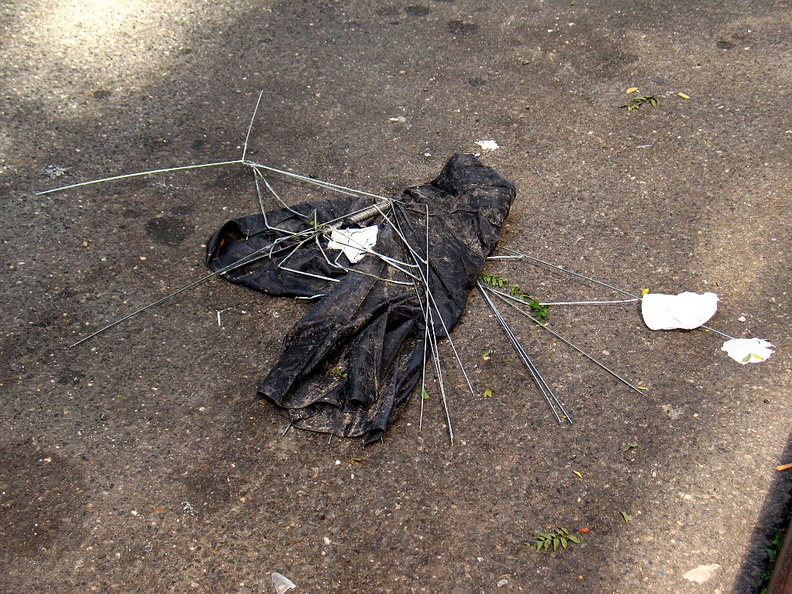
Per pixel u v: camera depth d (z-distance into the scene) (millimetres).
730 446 1250
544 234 1557
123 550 1145
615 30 2090
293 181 1654
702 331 1400
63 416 1273
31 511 1176
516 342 1374
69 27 2025
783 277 1479
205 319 1406
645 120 1816
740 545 1155
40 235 1523
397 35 2068
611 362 1356
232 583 1119
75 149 1701
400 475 1218
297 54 1991
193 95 1853
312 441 1253
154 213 1577
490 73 1949
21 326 1383
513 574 1129
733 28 2092
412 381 1313
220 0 2166
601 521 1175
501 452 1243
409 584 1119
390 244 1473
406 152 1729
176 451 1239
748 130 1787
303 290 1431
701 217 1589
